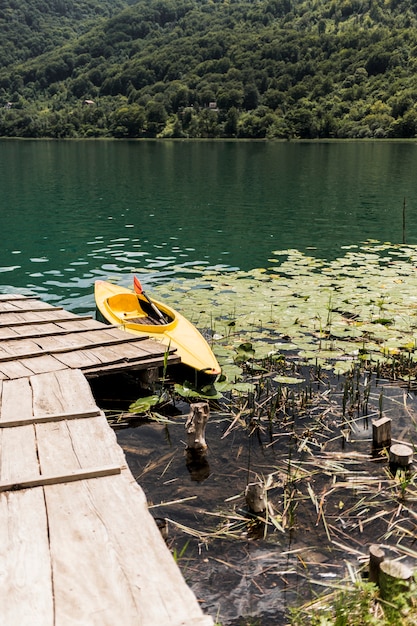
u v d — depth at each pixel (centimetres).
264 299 901
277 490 461
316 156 4988
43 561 281
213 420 580
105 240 1504
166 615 247
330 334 768
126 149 6506
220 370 639
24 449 399
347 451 518
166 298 920
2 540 296
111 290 947
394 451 484
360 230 1608
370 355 701
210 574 374
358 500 448
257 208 2039
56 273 1186
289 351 740
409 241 1431
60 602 254
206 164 4119
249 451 521
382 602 315
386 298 894
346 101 9994
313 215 1875
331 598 346
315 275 1045
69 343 664
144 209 2025
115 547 292
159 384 664
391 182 2841
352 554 391
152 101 10769
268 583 366
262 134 9344
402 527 416
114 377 686
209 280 1030
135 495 339
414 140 7850
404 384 652
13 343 663
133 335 703
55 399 500
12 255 1344
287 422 570
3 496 337
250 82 11688
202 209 2022
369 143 7538
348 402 611
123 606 252
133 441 543
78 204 2136
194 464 502
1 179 3053
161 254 1338
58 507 326
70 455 391
